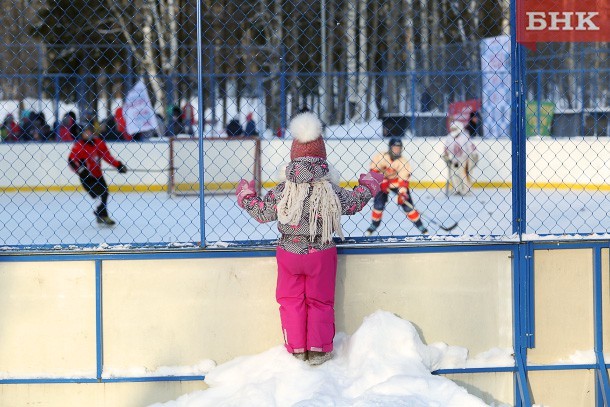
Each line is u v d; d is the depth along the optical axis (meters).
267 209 10.31
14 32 33.03
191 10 43.00
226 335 10.78
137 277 10.66
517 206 10.88
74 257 10.55
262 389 10.05
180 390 10.75
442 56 35.16
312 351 10.34
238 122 31.91
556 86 32.94
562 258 10.92
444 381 10.16
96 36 46.69
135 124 32.78
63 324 10.62
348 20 37.66
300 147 10.23
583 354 10.95
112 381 10.62
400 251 10.80
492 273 10.91
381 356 10.43
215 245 10.79
